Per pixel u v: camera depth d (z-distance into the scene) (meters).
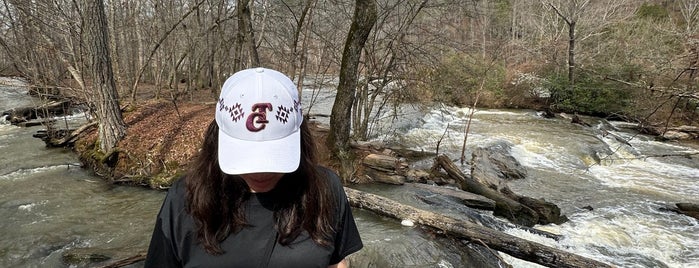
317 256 1.34
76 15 10.87
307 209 1.34
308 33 13.43
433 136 14.01
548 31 33.53
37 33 11.55
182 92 20.16
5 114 14.84
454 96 15.51
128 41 20.73
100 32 8.65
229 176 1.31
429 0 11.92
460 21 14.70
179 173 8.20
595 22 27.36
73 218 6.60
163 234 1.34
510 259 5.89
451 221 5.99
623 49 19.95
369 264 5.22
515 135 14.41
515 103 21.64
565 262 5.12
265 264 1.30
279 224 1.32
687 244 6.86
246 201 1.33
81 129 10.91
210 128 1.41
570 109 19.75
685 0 33.69
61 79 13.02
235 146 1.26
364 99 12.11
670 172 10.92
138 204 7.25
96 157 8.94
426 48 12.33
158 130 9.56
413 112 16.62
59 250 5.57
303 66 13.82
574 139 13.72
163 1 19.92
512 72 22.84
